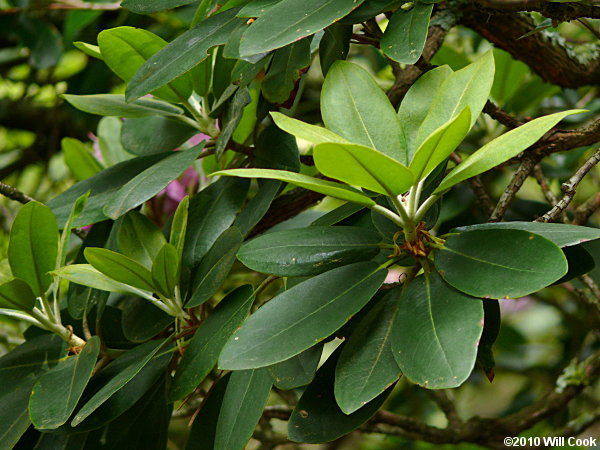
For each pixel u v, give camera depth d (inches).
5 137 88.1
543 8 35.9
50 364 40.9
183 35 37.6
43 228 39.4
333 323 34.0
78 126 81.2
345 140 35.0
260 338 34.3
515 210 50.2
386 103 35.8
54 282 41.1
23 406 39.8
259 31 34.6
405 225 34.4
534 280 32.6
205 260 39.8
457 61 54.3
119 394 39.1
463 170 33.7
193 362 36.9
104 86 75.0
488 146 33.7
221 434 36.7
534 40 49.0
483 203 46.5
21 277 40.0
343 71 36.3
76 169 52.6
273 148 41.1
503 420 54.3
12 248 39.4
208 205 41.9
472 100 34.9
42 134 82.4
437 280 34.4
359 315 37.7
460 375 31.9
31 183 84.8
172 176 39.1
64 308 43.3
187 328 39.7
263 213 39.2
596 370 54.2
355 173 32.4
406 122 36.6
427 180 35.4
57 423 35.9
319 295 34.8
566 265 32.4
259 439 52.7
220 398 39.5
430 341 32.9
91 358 37.6
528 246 33.3
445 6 47.1
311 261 35.2
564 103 61.7
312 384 36.2
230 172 33.0
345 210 37.8
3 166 82.4
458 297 33.6
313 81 69.9
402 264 36.3
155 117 45.0
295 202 45.4
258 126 42.1
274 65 39.1
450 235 35.0
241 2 38.0
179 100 42.2
